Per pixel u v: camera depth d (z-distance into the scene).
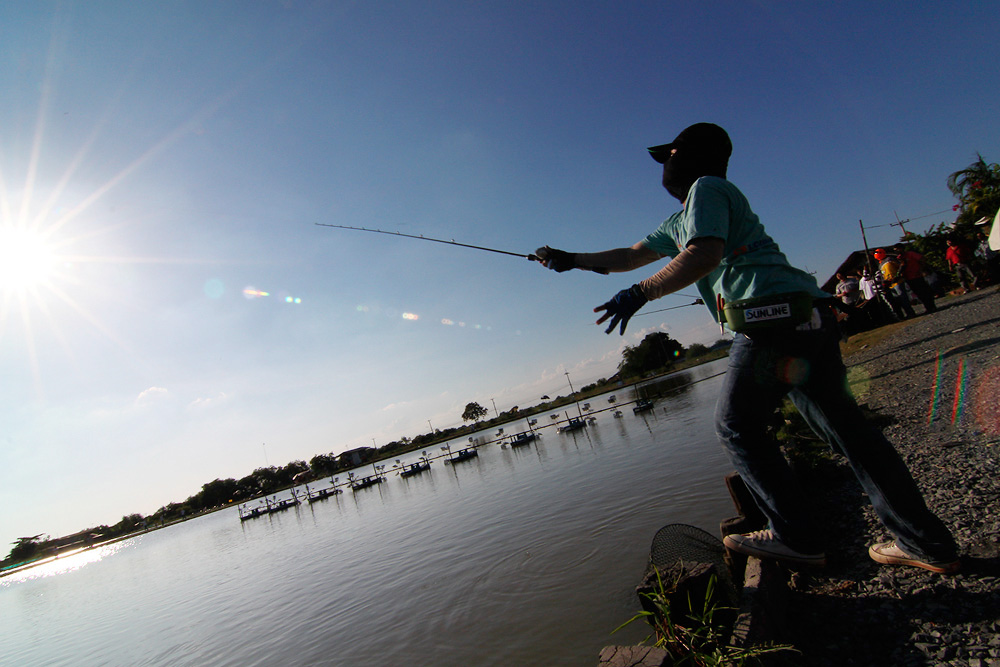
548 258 2.81
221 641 8.60
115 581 26.64
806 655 1.97
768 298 1.92
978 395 5.11
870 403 6.41
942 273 17.89
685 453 11.60
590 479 12.48
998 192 14.03
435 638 5.52
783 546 2.32
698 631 2.08
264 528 35.84
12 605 29.89
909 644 1.80
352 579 10.26
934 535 2.10
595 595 5.23
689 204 2.03
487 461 33.03
